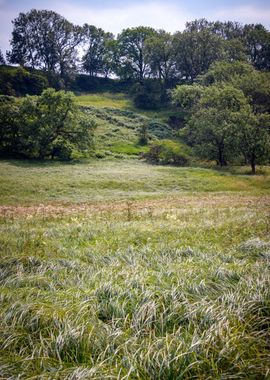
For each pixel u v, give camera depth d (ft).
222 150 196.44
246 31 393.91
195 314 18.02
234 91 201.26
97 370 14.14
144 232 43.14
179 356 14.56
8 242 36.99
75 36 439.22
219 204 83.46
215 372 14.23
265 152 173.78
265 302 18.98
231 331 16.79
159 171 167.32
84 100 357.20
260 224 46.19
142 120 298.97
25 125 207.31
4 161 188.03
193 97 254.27
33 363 14.92
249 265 26.43
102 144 241.35
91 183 138.92
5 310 18.35
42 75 383.86
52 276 24.93
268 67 391.45
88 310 18.67
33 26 428.56
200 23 370.94
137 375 13.96
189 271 24.45
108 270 25.93
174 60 351.67
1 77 333.01
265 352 15.78
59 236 42.19
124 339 16.38
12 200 108.06
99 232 44.37
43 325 17.38
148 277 23.75
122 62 404.16
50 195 119.65
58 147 208.64
